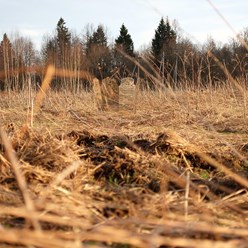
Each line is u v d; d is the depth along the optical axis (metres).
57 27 38.06
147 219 2.63
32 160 3.95
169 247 2.35
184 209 2.89
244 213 2.94
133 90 11.56
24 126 4.71
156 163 4.41
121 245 2.43
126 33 43.38
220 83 12.50
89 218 2.68
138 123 8.77
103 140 5.83
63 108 10.26
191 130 7.22
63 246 1.91
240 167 4.81
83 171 4.02
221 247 1.97
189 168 4.61
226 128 7.93
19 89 13.10
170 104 9.40
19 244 2.22
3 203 2.87
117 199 3.13
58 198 2.95
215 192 3.73
